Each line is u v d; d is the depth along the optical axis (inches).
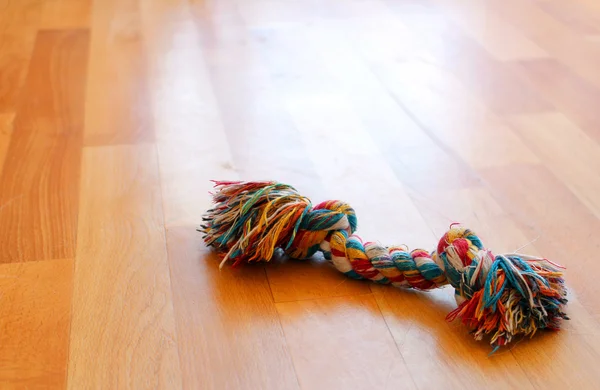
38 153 67.3
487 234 58.4
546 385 45.3
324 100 77.6
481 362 46.9
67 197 61.4
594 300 51.9
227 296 51.5
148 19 95.3
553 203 62.4
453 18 97.8
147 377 45.1
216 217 53.0
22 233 57.1
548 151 69.8
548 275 48.7
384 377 45.8
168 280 52.7
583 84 82.0
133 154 67.6
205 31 92.4
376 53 88.0
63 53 86.0
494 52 88.9
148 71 82.4
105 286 52.0
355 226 54.6
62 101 76.1
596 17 99.0
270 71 83.1
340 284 53.0
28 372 45.3
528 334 48.9
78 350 46.8
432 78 82.5
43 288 51.7
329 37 91.7
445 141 70.9
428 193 63.4
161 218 59.1
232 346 47.5
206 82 80.4
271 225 51.9
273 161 67.2
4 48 86.7
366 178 65.1
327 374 45.8
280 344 47.8
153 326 48.8
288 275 53.6
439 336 48.8
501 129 73.2
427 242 57.4
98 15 96.0
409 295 52.2
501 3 102.7
